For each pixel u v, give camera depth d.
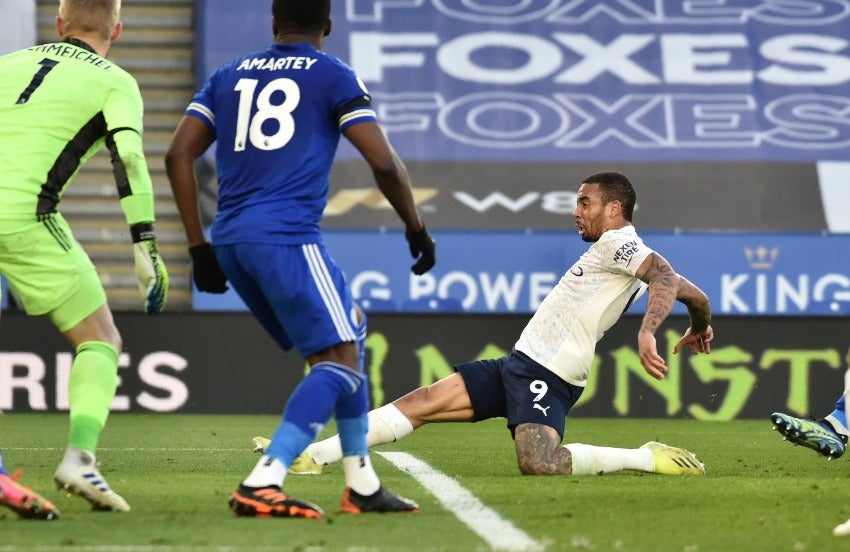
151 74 52.34
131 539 13.31
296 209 15.19
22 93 16.56
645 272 21.02
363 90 15.60
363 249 46.97
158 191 50.47
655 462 21.02
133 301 49.28
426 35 53.66
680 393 39.25
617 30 54.47
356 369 15.26
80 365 15.96
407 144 51.22
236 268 15.39
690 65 54.00
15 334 38.25
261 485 14.84
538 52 53.75
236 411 38.84
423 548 12.90
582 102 52.84
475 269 47.00
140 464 22.67
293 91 15.50
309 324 15.03
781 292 47.91
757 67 54.09
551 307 21.70
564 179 50.69
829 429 22.20
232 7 52.88
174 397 38.75
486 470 22.02
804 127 52.66
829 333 39.47
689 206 50.38
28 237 16.12
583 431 33.84
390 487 18.72
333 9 53.78
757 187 50.88
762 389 39.31
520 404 21.16
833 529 14.51
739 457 25.38
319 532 13.84
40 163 16.28
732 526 14.68
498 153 51.19
